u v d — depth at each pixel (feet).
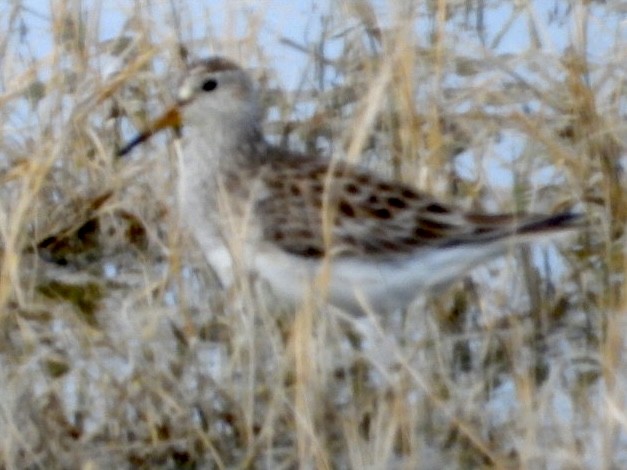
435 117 49.32
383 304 44.21
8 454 39.01
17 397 40.40
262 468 39.63
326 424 40.27
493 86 52.85
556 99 51.96
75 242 50.21
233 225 44.24
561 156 49.44
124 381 41.57
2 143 50.96
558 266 47.85
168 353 43.14
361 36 54.90
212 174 45.83
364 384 42.52
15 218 44.83
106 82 52.44
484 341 44.04
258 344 42.68
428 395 40.09
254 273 44.50
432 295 44.73
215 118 46.42
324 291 42.06
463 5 58.85
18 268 46.62
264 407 41.27
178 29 54.29
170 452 40.32
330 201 44.14
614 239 48.73
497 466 38.27
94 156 51.80
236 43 53.72
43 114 51.31
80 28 54.13
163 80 53.16
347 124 52.44
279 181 44.98
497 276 47.21
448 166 50.21
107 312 46.26
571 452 37.88
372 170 47.96
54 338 44.24
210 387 41.39
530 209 49.42
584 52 52.26
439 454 39.68
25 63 54.95
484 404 41.65
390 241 43.73
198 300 46.42
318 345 41.16
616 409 37.81
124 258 49.60
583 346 44.45
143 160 51.08
